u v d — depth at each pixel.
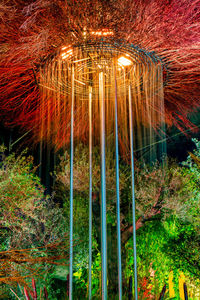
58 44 2.05
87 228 4.06
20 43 2.31
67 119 4.79
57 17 1.94
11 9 2.11
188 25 2.14
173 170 3.97
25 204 2.97
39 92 3.98
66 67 2.44
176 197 3.70
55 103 4.40
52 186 4.60
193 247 3.28
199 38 2.17
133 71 2.60
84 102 4.59
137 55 2.17
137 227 3.79
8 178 2.94
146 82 2.77
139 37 1.96
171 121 5.14
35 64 2.61
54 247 2.47
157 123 4.89
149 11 1.94
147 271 3.63
